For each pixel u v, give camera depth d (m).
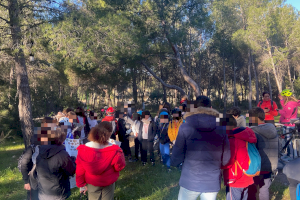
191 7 18.08
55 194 2.91
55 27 7.58
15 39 7.53
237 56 34.03
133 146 9.65
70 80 17.86
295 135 5.44
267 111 6.18
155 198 4.52
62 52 7.90
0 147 10.36
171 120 5.61
